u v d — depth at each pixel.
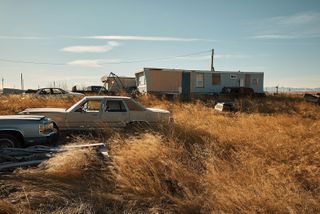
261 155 7.27
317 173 6.22
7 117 7.58
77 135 9.52
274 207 4.51
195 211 4.66
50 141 7.77
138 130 9.29
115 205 4.68
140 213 4.53
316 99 24.55
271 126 11.17
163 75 26.89
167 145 7.49
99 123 9.59
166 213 4.57
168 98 23.81
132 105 10.01
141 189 5.21
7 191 4.83
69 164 5.86
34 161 6.23
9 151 6.66
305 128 10.55
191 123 10.36
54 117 9.43
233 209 4.52
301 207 4.64
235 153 7.20
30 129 7.30
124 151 6.82
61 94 21.98
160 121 10.01
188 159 6.83
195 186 5.51
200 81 28.20
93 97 9.94
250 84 30.09
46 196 4.71
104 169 6.01
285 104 21.67
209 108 18.64
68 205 4.53
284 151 7.51
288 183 5.58
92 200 4.72
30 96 18.38
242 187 5.17
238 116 14.34
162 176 5.92
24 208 4.28
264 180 5.44
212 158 6.51
